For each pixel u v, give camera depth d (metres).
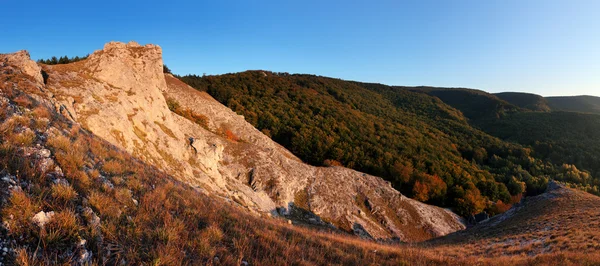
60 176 7.49
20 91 13.68
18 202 5.36
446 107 155.50
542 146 90.94
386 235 41.34
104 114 21.00
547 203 36.41
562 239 17.72
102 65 27.67
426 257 13.32
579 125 101.12
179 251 6.91
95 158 10.42
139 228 7.03
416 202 51.03
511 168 81.06
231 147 44.12
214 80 121.56
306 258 9.87
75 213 6.23
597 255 12.54
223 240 8.88
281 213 36.94
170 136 29.72
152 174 13.15
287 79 161.62
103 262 5.43
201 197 13.77
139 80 31.95
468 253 19.17
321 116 95.62
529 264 12.42
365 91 177.25
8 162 6.58
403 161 71.06
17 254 4.58
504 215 42.16
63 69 24.47
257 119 83.62
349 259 11.06
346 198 45.38
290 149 74.81
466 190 61.72
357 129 90.25
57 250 5.12
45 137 9.34
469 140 101.69
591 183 70.62
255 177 39.97
